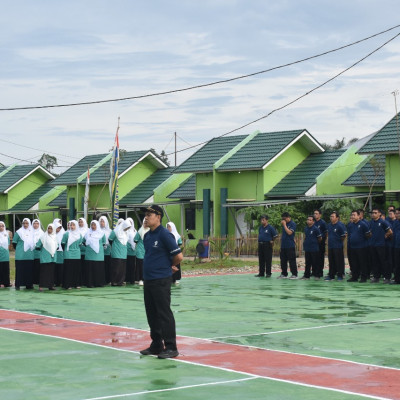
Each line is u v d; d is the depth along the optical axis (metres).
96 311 13.95
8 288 19.62
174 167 50.03
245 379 7.80
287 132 41.00
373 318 12.79
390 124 32.97
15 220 57.16
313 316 13.08
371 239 20.86
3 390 7.32
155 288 9.13
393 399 6.93
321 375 8.01
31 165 57.66
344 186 39.50
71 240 19.31
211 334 10.90
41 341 10.27
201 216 42.12
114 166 32.56
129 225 20.72
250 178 40.16
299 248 33.88
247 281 21.70
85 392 7.22
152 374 8.06
